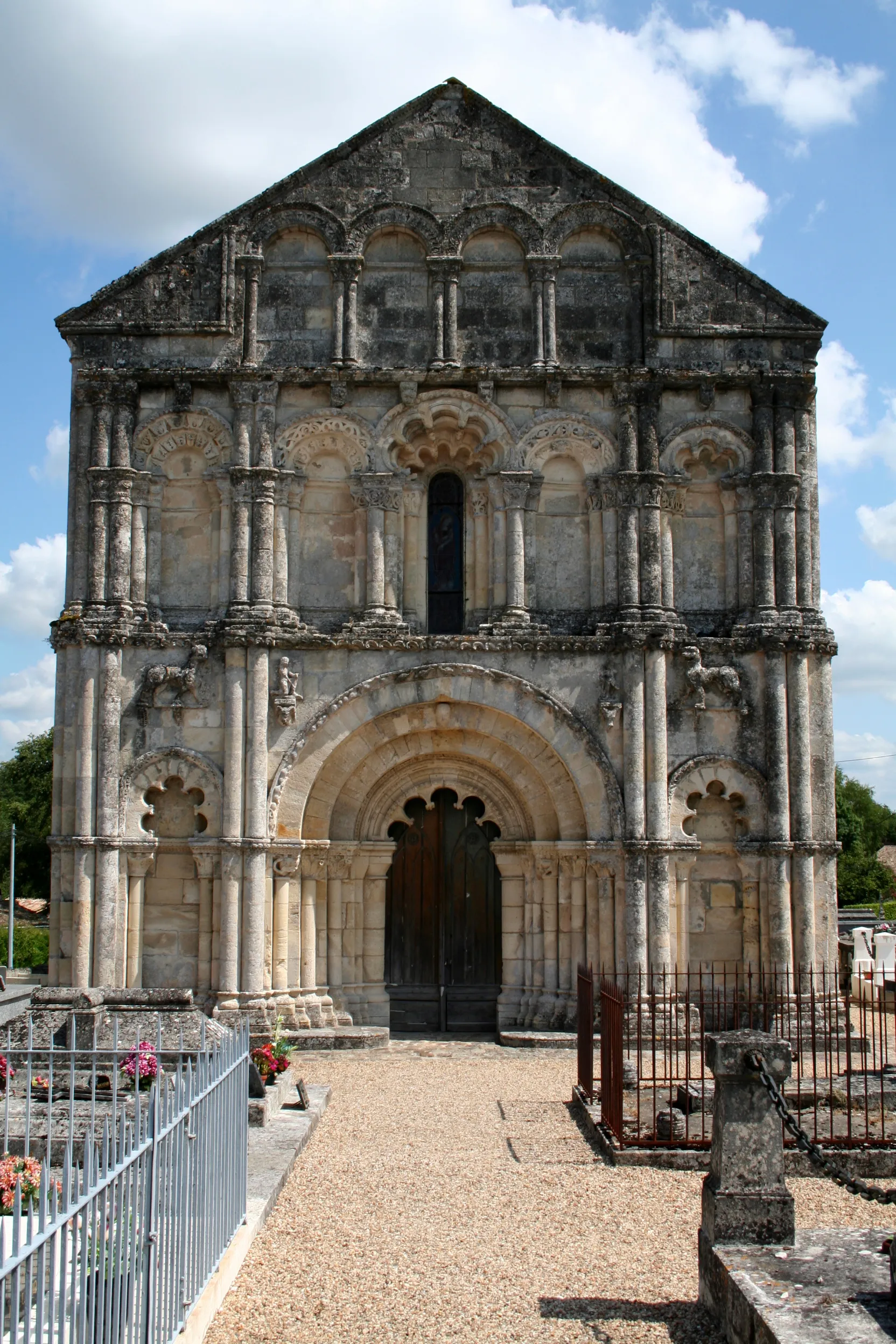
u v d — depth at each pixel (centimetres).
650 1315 1098
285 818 2525
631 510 2600
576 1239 1303
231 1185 1227
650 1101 1869
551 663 2570
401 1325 1074
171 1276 977
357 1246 1276
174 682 2539
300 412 2645
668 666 2577
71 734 2539
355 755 2581
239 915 2472
